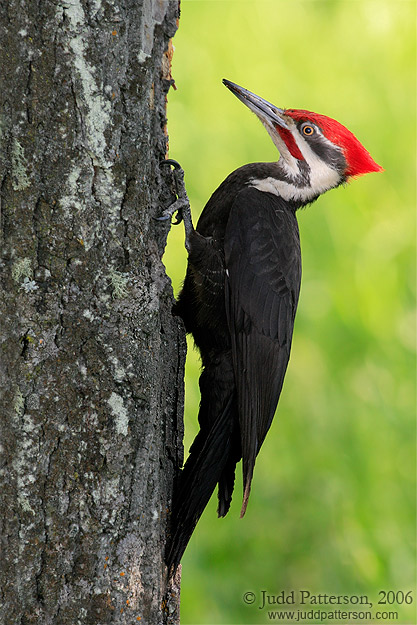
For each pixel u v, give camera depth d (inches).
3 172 223.9
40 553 228.1
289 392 484.1
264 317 315.9
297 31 546.3
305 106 530.0
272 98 527.2
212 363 317.1
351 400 482.9
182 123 502.6
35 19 224.2
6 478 224.7
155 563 249.4
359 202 512.7
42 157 227.5
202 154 496.4
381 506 469.4
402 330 497.4
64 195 230.5
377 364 490.3
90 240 234.4
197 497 281.3
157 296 249.1
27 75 224.4
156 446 250.8
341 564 457.4
